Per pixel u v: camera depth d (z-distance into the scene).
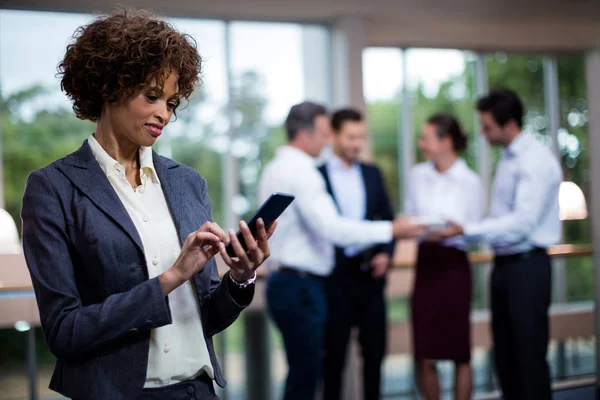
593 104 5.92
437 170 4.10
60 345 1.37
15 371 4.12
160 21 1.46
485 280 6.37
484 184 6.65
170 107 1.50
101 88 1.42
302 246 3.53
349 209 4.17
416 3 5.22
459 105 6.62
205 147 5.46
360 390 5.12
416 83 6.49
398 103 6.45
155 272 1.47
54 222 1.41
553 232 3.69
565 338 5.58
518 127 3.77
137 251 1.44
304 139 3.63
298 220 3.54
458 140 4.07
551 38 6.40
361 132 4.14
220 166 5.50
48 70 5.07
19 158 5.05
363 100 5.57
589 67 6.17
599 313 5.00
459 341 3.93
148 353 1.44
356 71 5.53
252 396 5.37
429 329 3.98
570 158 6.88
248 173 5.56
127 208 1.48
